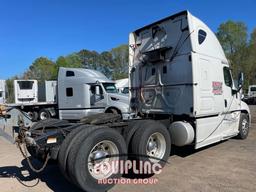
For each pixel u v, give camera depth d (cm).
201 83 664
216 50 744
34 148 506
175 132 647
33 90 2106
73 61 6806
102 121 555
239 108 864
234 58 5356
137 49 786
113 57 7438
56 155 482
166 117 703
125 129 552
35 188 511
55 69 6003
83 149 435
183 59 666
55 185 525
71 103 1540
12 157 729
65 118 1570
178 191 478
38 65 6400
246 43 5475
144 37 768
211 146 805
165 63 709
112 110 1368
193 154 716
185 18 666
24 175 586
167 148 577
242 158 676
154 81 737
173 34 693
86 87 1467
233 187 491
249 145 817
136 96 786
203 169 594
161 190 484
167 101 702
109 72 7525
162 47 706
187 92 655
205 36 698
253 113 1878
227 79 793
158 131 559
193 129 654
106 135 468
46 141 480
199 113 655
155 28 735
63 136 493
